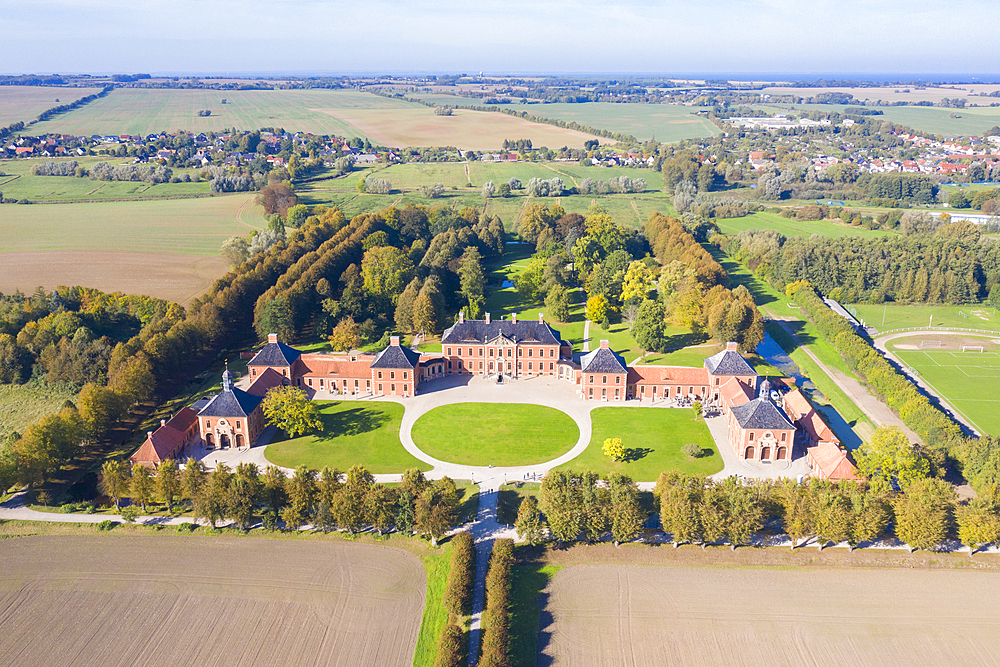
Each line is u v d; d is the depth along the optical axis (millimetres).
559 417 166125
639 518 116688
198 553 116438
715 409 169625
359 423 163375
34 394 174750
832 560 114688
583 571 112375
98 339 186750
